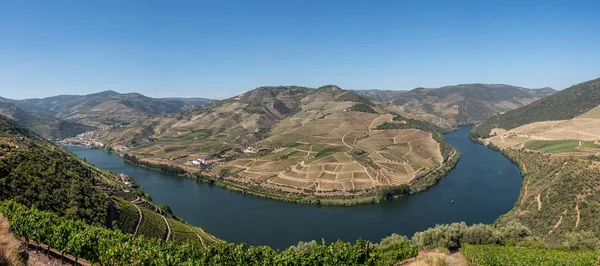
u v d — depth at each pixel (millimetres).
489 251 53062
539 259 47750
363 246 46219
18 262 27531
